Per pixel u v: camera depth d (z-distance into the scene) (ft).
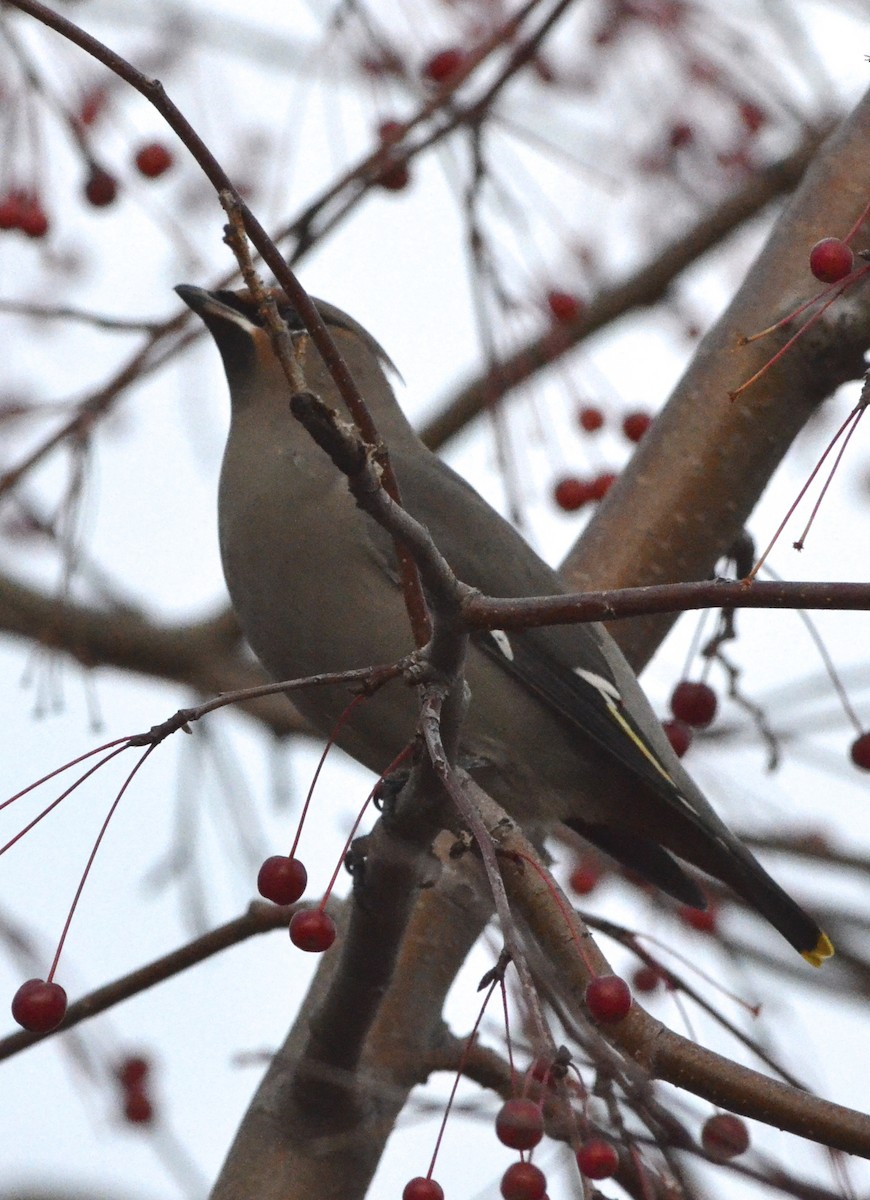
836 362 33.63
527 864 24.71
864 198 34.32
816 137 42.42
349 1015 27.22
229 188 20.06
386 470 20.36
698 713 33.09
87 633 47.19
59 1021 21.66
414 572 22.38
